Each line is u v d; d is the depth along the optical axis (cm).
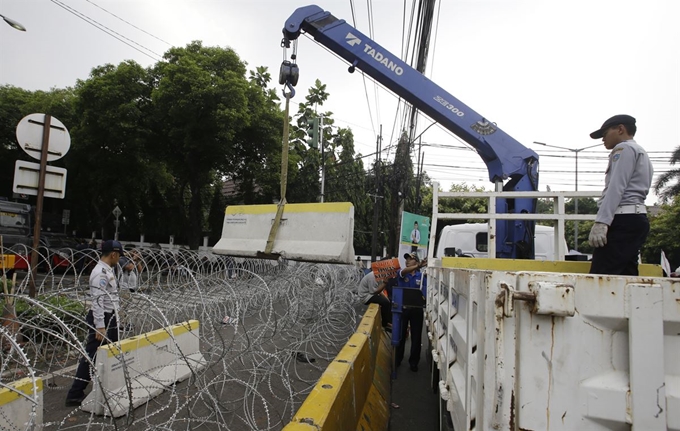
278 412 440
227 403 443
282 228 526
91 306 455
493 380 158
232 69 1939
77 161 2264
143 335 491
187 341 554
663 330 145
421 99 668
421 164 2105
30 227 1862
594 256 331
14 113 2509
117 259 488
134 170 2220
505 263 473
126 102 1858
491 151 650
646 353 144
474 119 659
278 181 2145
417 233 1686
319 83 2562
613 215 310
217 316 550
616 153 322
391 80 679
